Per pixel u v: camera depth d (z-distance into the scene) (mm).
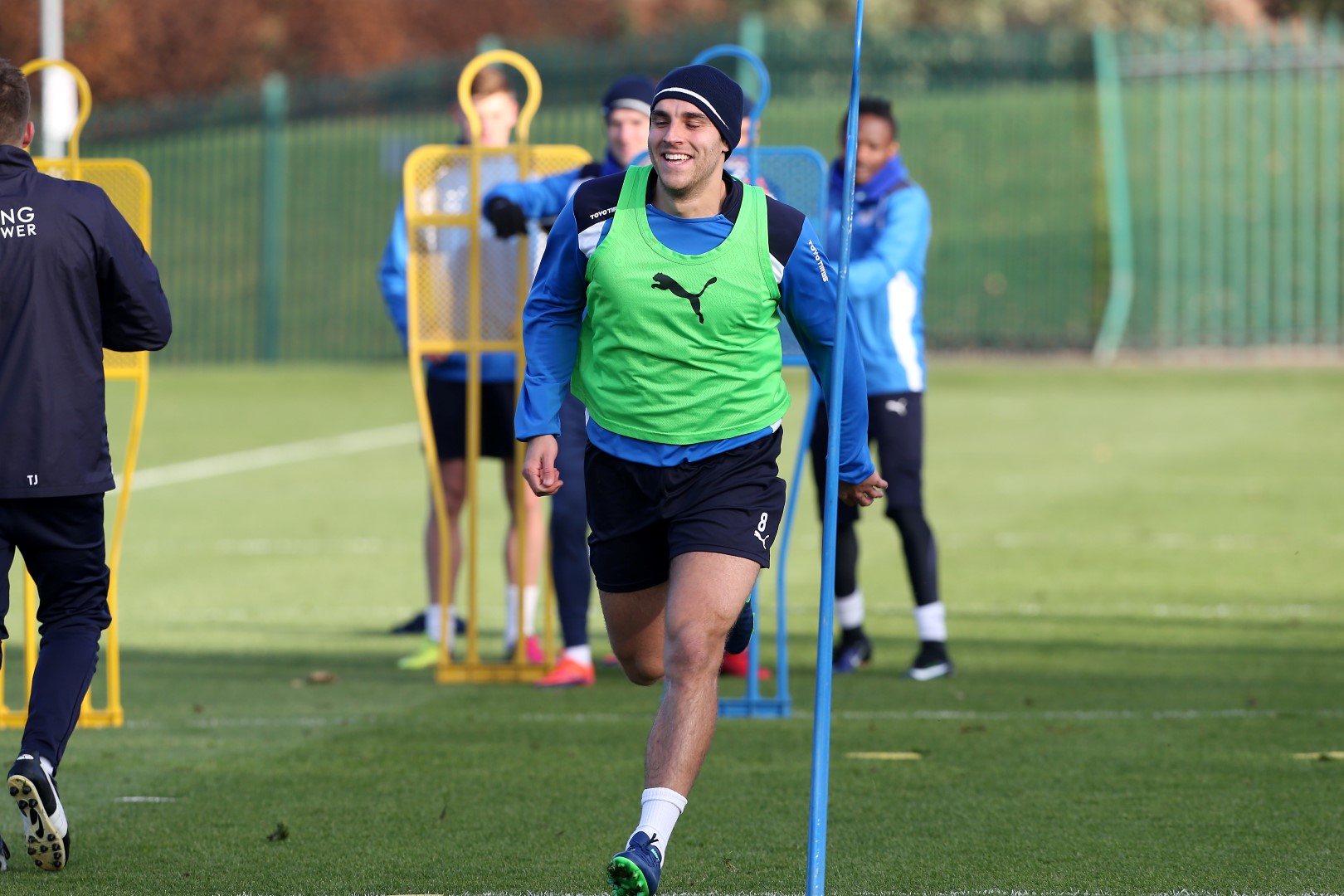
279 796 19516
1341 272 88562
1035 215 93125
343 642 30000
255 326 95625
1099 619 30797
